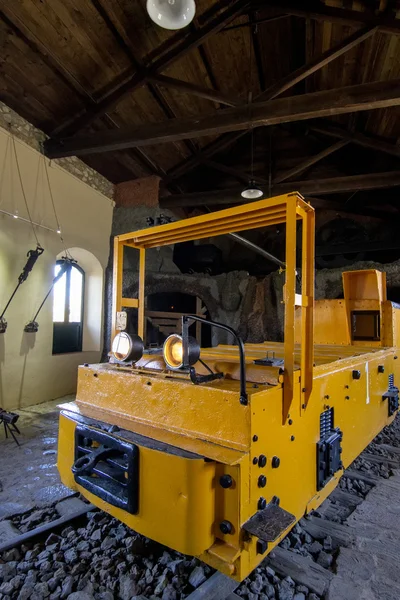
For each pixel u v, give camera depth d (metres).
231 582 1.71
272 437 1.64
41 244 6.15
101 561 1.88
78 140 6.18
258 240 11.45
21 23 4.80
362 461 3.41
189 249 10.33
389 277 7.79
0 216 5.39
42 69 5.45
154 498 1.54
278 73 7.35
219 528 1.46
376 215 9.52
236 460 1.39
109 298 7.87
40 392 6.12
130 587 1.68
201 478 1.43
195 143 8.70
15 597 1.70
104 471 1.79
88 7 4.86
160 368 2.03
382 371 3.60
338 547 2.06
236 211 1.90
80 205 7.18
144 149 8.08
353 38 4.92
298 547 2.04
